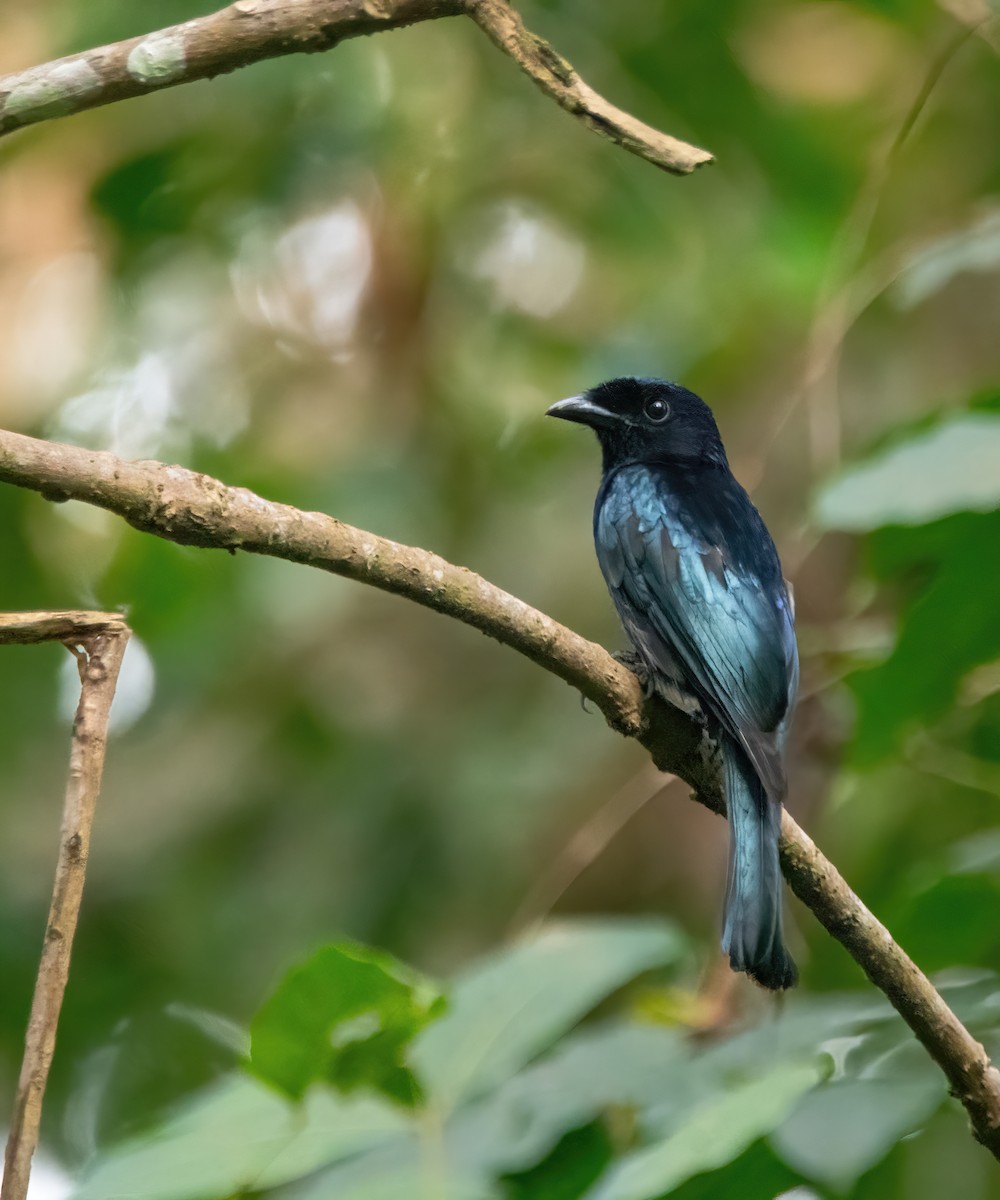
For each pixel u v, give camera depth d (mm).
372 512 12766
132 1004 13250
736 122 12180
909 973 6359
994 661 9320
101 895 13266
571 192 12820
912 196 12023
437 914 12625
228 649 13539
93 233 12344
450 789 12875
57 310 12836
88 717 5082
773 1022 6949
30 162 11992
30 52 10695
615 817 11148
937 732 9844
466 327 13242
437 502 13070
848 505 7695
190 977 12953
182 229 12570
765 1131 5473
